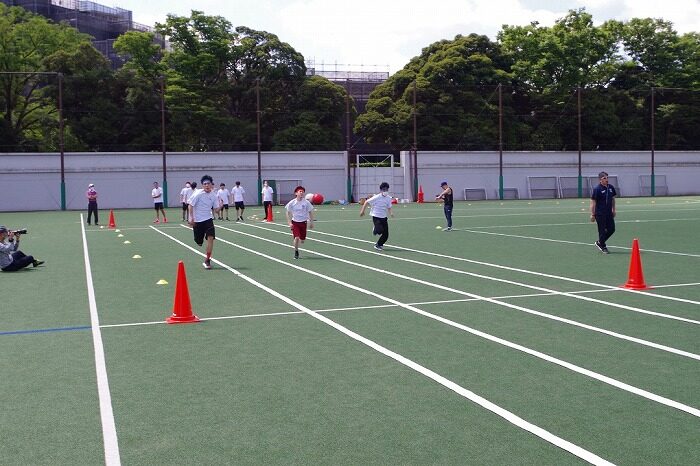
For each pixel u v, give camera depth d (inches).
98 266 708.7
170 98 2443.4
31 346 372.5
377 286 558.9
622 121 2891.2
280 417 257.6
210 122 2502.5
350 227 1213.7
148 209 2095.2
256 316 444.1
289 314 449.4
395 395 281.0
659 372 309.1
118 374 317.4
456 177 2450.8
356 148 2672.2
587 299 490.9
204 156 2251.5
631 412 258.1
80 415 263.3
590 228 1125.1
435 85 2667.3
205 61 2566.4
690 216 1382.9
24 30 2527.1
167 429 247.3
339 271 650.8
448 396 279.0
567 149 2864.2
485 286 552.7
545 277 598.5
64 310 473.4
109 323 429.4
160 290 553.9
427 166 2420.0
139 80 2418.8
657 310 449.1
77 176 2135.8
